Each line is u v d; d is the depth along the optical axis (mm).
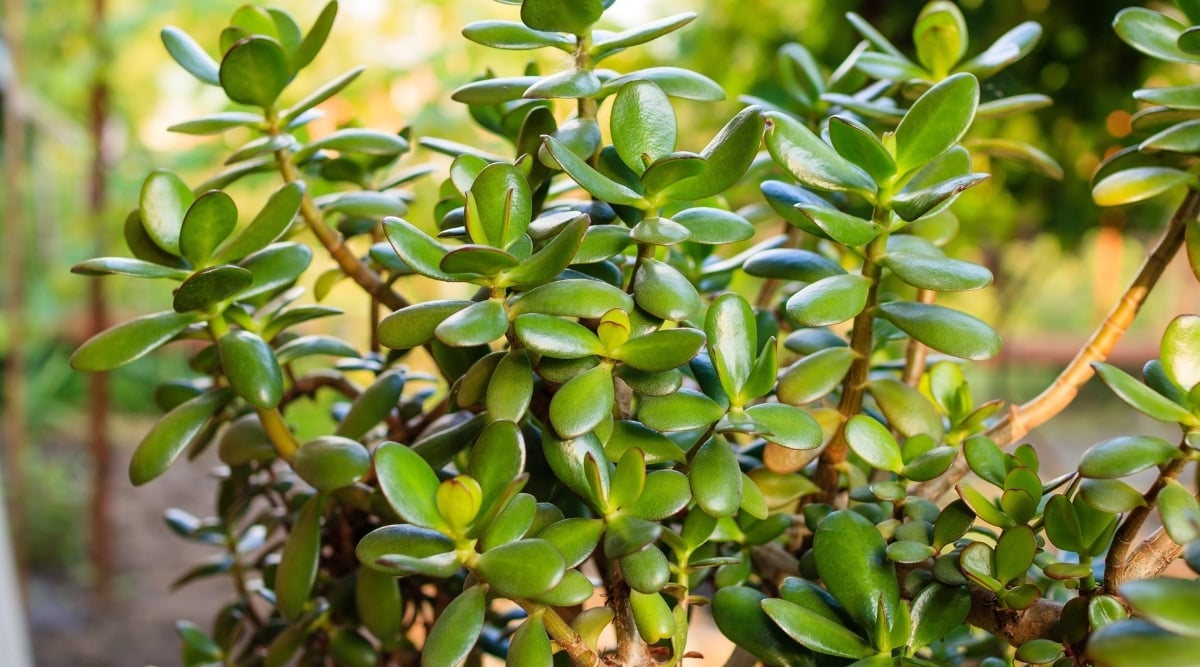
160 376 6102
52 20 3855
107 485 4047
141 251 866
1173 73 1977
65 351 5570
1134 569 775
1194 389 757
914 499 832
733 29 2547
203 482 5312
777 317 983
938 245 938
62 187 5098
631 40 835
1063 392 891
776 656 795
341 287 3293
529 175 853
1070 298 6449
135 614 3951
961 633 900
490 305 769
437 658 746
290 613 860
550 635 787
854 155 799
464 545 756
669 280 784
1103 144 2045
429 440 829
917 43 943
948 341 792
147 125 3770
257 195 2990
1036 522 804
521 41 842
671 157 763
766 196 831
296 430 1006
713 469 777
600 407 765
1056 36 1952
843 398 850
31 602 4008
